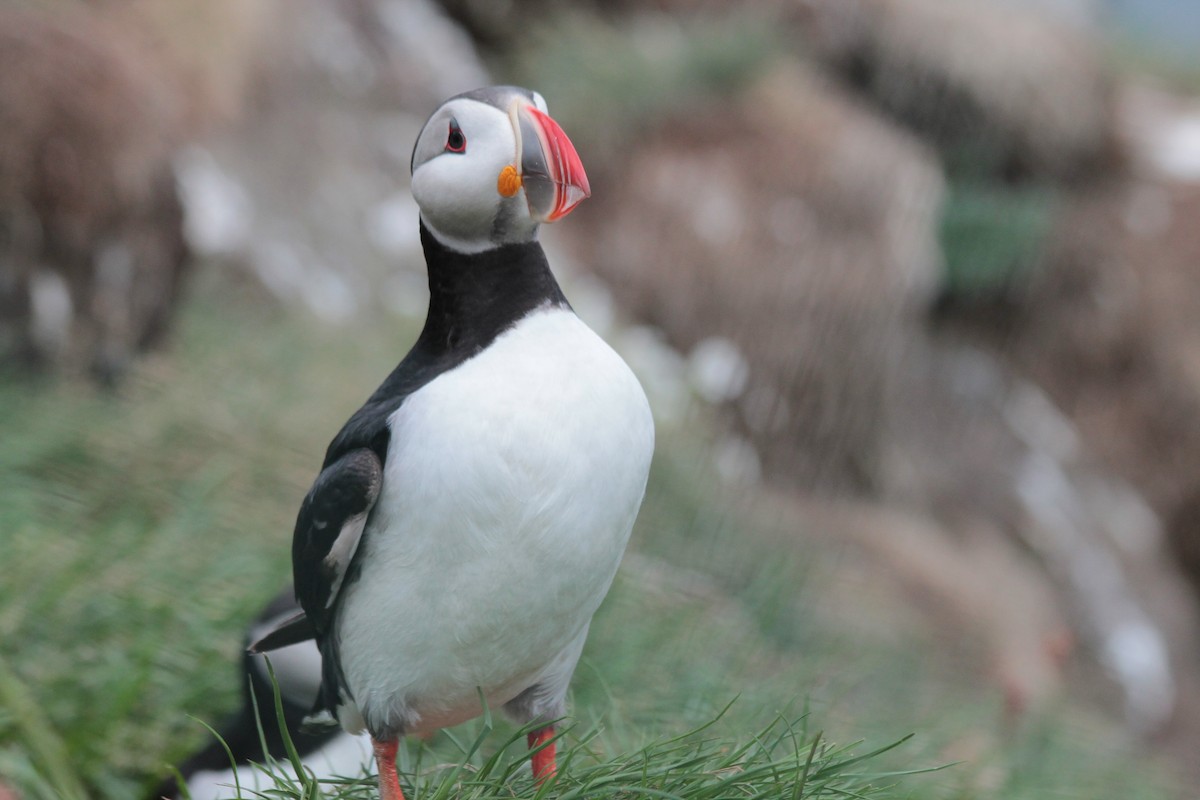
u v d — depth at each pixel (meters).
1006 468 19.08
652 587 8.96
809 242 16.97
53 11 11.27
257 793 4.54
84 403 9.76
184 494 8.83
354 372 12.34
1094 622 17.95
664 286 16.75
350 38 16.25
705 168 17.39
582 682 6.55
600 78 18.05
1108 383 20.61
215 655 6.48
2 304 10.52
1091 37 22.23
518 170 3.86
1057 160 20.91
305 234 14.31
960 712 8.91
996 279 20.14
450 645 4.05
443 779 4.67
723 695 6.65
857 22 19.83
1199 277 20.84
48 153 10.69
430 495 3.81
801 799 4.23
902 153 18.09
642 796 4.26
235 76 14.20
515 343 3.91
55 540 7.22
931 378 19.58
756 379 16.42
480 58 19.00
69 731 5.93
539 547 3.85
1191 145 22.36
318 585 4.14
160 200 11.41
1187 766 15.06
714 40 18.52
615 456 3.89
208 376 11.12
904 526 15.92
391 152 15.79
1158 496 20.03
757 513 12.99
